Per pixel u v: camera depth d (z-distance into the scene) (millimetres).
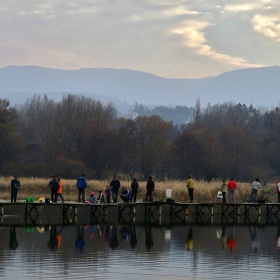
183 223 83875
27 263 49406
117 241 62781
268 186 182750
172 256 54312
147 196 95688
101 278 44875
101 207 95125
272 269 49188
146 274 46469
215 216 97062
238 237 68688
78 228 73750
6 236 64500
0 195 123688
